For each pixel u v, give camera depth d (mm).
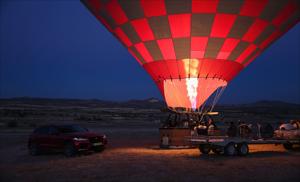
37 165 12078
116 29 17156
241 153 14133
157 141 22531
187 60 16344
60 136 14859
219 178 9219
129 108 127562
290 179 9039
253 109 116812
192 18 15242
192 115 17438
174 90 16969
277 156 13875
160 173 10023
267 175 9602
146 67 17797
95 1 16469
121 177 9516
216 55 16281
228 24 15445
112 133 32000
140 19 15859
